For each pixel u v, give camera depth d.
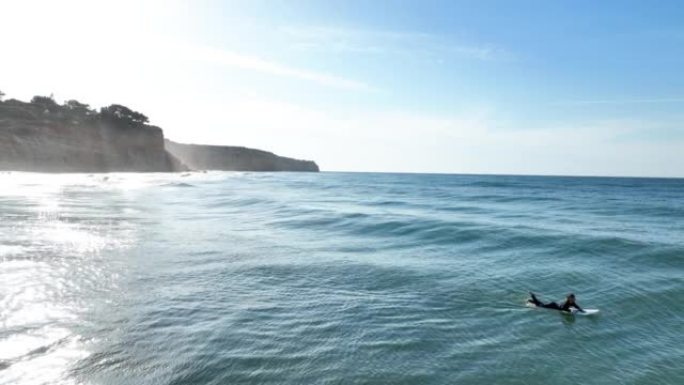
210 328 12.70
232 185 95.56
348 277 18.89
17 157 106.19
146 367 10.15
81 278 17.84
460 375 10.16
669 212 47.22
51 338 11.67
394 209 46.91
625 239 25.05
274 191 81.38
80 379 9.51
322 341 11.94
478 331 12.95
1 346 11.05
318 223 35.91
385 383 9.66
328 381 9.66
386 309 14.77
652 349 11.87
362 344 11.78
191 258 22.20
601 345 12.09
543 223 34.66
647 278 18.02
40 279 17.39
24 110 127.44
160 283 17.47
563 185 130.25
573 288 17.25
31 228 29.34
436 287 17.42
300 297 16.00
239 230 32.06
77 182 76.50
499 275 19.12
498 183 140.25
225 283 17.67
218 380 9.60
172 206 48.44
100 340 11.65
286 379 9.71
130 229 30.95
